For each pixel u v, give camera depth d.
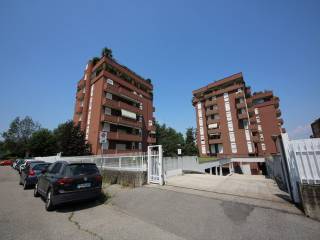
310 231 3.74
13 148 59.00
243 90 40.22
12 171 25.36
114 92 31.28
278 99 52.31
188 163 15.86
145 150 37.09
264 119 48.19
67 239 4.02
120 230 4.47
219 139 41.41
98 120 28.72
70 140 28.41
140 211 5.90
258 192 6.74
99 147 27.67
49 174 7.42
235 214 4.80
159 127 61.81
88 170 6.96
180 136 69.62
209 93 46.59
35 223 5.04
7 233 4.36
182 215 5.15
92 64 36.03
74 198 6.24
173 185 8.79
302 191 4.53
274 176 11.03
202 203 5.82
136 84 39.84
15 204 7.21
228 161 32.41
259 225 4.13
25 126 61.56
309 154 4.73
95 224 4.92
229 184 8.66
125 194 7.91
